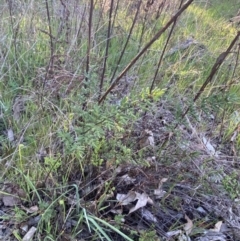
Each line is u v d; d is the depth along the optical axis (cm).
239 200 208
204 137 251
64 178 195
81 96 194
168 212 198
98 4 317
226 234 199
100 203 183
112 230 184
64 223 177
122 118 171
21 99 239
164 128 222
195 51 329
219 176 213
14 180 195
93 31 287
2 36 275
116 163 190
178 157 208
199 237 193
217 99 202
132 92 235
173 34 328
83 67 242
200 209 206
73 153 182
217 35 373
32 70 266
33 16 287
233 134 264
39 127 221
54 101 228
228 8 500
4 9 291
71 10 286
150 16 314
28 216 180
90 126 169
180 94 262
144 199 192
